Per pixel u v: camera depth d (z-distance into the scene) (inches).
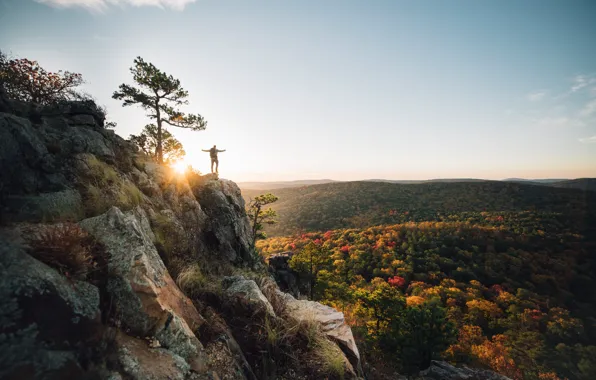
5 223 135.3
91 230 153.3
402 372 739.4
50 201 170.9
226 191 564.1
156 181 369.1
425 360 823.1
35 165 180.5
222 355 159.6
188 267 231.6
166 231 271.0
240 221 551.8
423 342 810.2
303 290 1218.0
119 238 154.6
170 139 739.4
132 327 131.7
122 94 624.7
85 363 102.2
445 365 721.0
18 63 285.0
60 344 98.2
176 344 139.7
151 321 136.0
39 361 91.1
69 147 237.8
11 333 90.4
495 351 1311.5
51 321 99.3
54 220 159.2
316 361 201.3
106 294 132.3
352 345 238.5
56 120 262.8
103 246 146.3
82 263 125.2
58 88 324.2
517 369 946.7
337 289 1312.7
